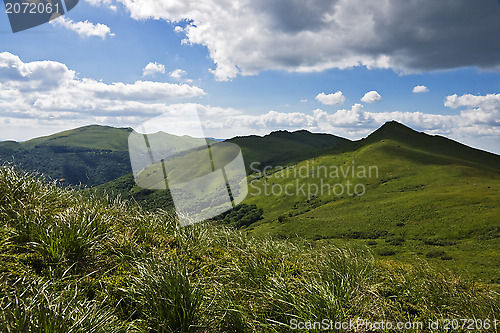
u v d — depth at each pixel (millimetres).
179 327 2502
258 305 2973
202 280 3223
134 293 2723
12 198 3916
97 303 2533
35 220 3482
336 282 3361
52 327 2006
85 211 4082
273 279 3234
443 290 3797
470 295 3674
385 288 3830
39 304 2123
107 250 3486
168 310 2531
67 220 3533
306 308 2803
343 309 2887
